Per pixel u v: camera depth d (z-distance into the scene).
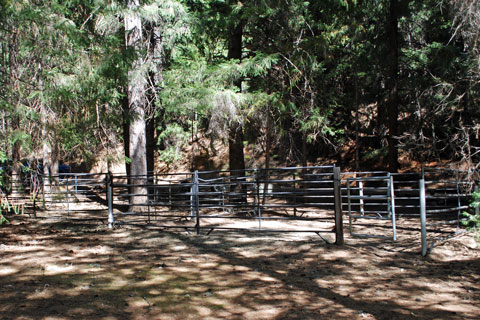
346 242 9.16
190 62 13.77
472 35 11.30
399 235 9.77
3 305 5.43
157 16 13.55
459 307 5.58
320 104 16.45
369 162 23.36
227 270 7.25
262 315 5.28
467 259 7.77
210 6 15.99
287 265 7.55
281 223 12.09
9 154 10.36
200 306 5.56
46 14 9.14
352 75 18.94
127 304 5.57
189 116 14.45
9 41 9.45
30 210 14.00
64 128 10.87
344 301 5.79
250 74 15.06
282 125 16.12
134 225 11.09
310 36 15.73
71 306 5.45
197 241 9.47
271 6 13.79
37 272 6.99
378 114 21.12
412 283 6.55
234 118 12.89
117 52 10.70
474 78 12.32
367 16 16.89
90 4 11.49
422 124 16.45
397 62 16.52
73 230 10.87
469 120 14.58
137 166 13.94
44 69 10.32
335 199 8.88
